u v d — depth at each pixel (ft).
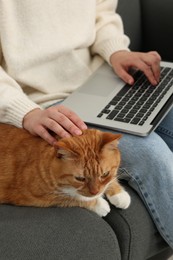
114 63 4.02
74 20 3.81
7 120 3.34
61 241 2.61
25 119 3.22
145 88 3.76
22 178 3.03
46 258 2.50
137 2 4.91
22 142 3.18
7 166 3.12
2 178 3.09
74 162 2.83
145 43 5.04
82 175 2.87
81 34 3.84
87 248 2.61
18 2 3.42
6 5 3.36
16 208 2.99
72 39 3.76
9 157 3.15
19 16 3.46
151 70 3.88
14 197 3.04
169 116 3.79
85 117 3.41
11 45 3.43
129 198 3.10
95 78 3.95
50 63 3.73
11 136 3.26
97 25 4.29
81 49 3.99
